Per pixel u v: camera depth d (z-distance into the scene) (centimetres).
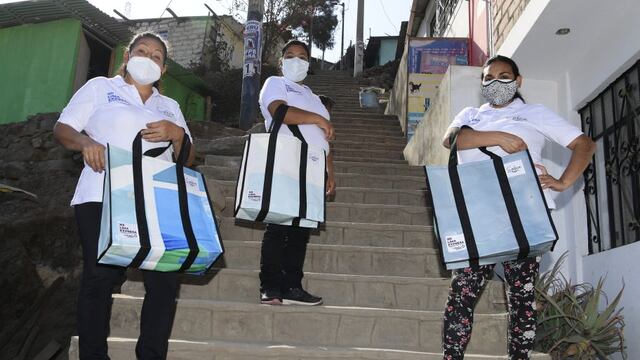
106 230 209
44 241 581
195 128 881
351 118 1013
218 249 230
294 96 323
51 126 826
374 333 317
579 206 440
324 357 287
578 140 257
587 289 407
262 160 285
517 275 253
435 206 240
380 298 357
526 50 454
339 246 404
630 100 387
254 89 966
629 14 382
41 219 591
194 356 287
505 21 542
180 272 227
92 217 232
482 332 316
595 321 328
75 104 243
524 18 445
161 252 212
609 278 382
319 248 404
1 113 1095
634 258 353
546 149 476
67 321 509
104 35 1148
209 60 1634
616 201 403
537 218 229
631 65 386
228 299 360
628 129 385
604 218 418
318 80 1716
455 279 247
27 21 1120
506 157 242
